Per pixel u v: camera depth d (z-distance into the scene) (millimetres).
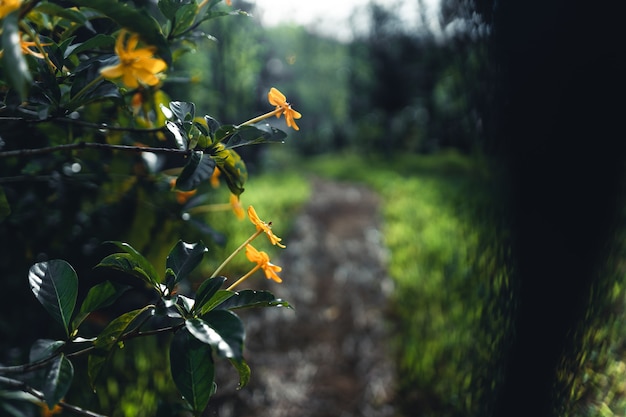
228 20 3834
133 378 1737
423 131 12711
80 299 1544
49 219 1411
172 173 1413
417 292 2848
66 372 616
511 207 1034
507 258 1080
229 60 3998
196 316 614
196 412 593
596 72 915
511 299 1060
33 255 1429
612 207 968
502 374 1114
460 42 1271
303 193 6934
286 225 4621
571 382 1165
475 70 1190
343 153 18750
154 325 823
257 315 2648
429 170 9641
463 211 1957
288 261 3596
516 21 957
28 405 684
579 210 962
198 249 700
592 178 949
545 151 962
